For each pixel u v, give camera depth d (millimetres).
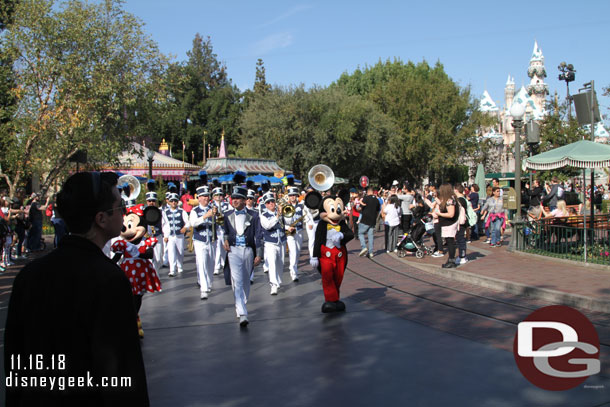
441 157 42969
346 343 6086
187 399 4520
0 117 21688
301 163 41969
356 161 42875
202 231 9156
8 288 10398
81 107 21938
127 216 6648
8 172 24453
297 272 11891
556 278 9141
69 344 1942
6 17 22047
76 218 2117
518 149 12969
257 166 35344
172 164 37625
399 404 4316
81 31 21828
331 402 4395
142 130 25281
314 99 40781
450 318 7086
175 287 10297
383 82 49188
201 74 75500
